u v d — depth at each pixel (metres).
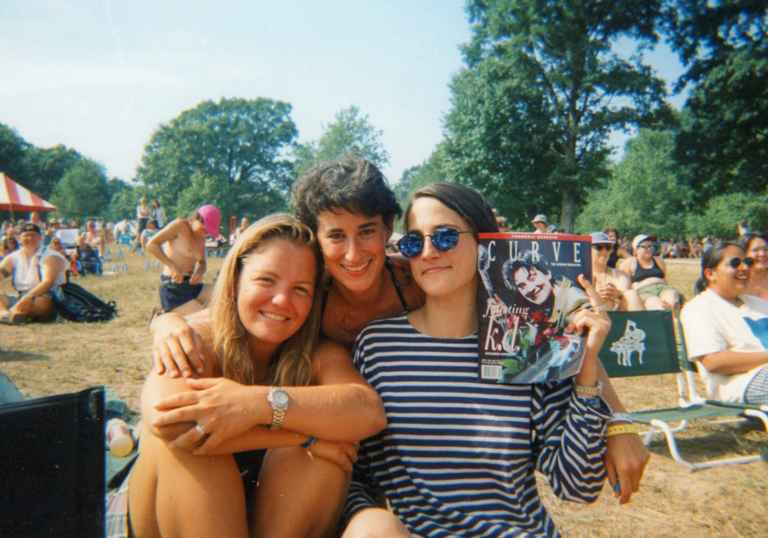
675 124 32.78
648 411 4.58
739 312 4.60
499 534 1.83
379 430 1.95
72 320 9.35
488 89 35.88
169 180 75.75
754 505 3.55
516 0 34.28
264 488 1.87
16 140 94.88
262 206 76.19
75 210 90.12
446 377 2.05
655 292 7.84
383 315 2.48
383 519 1.77
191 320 2.05
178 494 1.70
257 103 79.25
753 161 28.56
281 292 1.90
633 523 3.33
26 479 1.37
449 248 2.00
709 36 28.92
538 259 2.02
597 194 69.62
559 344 1.97
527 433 1.98
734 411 4.37
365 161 2.18
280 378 2.01
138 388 5.57
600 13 33.94
